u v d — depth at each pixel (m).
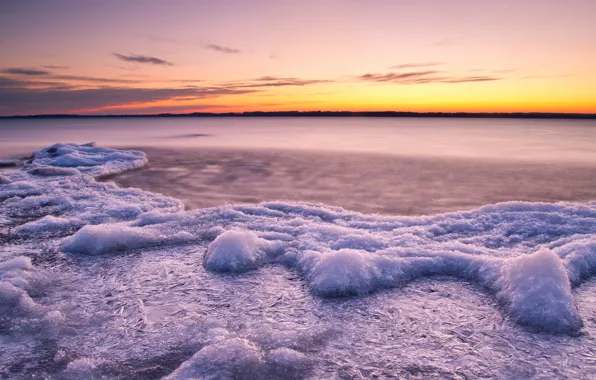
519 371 2.79
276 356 2.95
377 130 47.69
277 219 6.44
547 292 3.54
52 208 7.39
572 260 4.34
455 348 3.07
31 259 4.85
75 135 36.94
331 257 4.29
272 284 4.22
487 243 5.29
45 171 11.34
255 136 34.25
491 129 51.25
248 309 3.70
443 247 5.02
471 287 4.12
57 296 3.94
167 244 5.38
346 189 9.71
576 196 8.71
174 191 9.48
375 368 2.84
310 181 10.84
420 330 3.33
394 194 9.10
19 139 30.42
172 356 3.01
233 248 4.70
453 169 12.98
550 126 66.00
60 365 2.89
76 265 4.68
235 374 2.77
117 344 3.15
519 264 3.98
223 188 9.85
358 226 6.08
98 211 7.16
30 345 3.12
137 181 10.82
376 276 4.20
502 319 3.49
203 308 3.71
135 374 2.79
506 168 13.10
